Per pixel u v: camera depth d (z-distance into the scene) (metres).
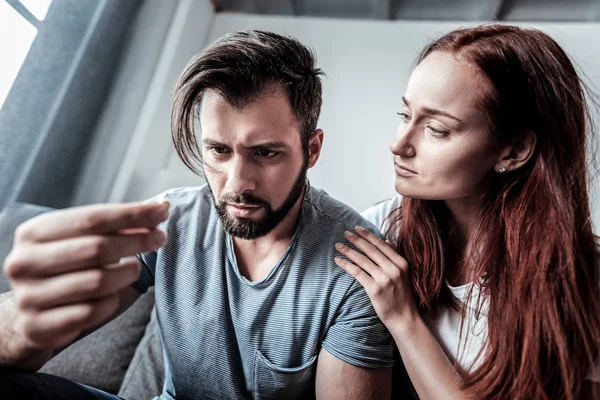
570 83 0.70
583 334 0.64
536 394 0.64
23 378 0.54
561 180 0.69
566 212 0.68
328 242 0.72
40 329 0.34
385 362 0.69
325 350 0.68
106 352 1.10
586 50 2.08
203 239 0.72
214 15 2.36
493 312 0.71
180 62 2.01
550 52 0.68
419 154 0.69
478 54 0.64
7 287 1.11
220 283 0.69
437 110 0.64
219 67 0.56
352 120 2.16
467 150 0.66
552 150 0.69
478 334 0.75
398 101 2.18
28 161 1.30
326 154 2.12
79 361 1.08
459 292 0.77
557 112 0.68
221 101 0.55
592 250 0.72
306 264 0.69
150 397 1.00
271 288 0.68
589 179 0.80
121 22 1.58
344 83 2.22
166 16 1.86
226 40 0.61
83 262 0.34
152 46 1.80
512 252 0.71
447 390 0.66
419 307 0.78
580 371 0.67
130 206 0.35
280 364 0.69
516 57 0.65
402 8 2.22
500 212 0.74
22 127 1.25
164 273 0.71
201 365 0.72
